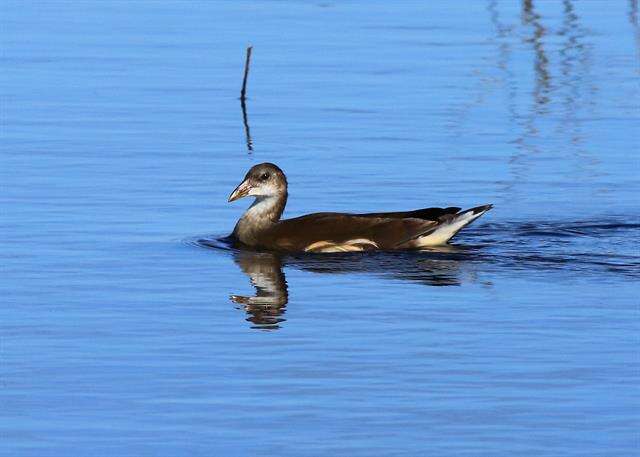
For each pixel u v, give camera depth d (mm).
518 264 17844
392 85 29406
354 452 11789
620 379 13445
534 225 19797
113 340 14664
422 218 18797
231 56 32500
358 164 23359
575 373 13617
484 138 25078
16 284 16750
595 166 23094
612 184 21984
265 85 29688
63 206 20609
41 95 28766
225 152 24328
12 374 13609
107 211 20375
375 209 20797
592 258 18125
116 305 15969
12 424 12383
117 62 31875
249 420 12445
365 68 31031
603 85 29188
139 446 11898
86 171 22781
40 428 12289
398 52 32562
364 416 12539
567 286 16797
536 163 23312
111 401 12906
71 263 17734
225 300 16234
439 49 32750
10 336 14789
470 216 18562
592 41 33531
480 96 28359
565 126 25891
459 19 36500
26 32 35062
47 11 37938
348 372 13672
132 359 14055
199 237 19250
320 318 15500
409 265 17875
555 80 29641
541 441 11992
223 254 18453
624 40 33594
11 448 11875
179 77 30500
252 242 19016
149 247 18594
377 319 15453
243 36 34531
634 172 22734
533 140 24875
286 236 18844
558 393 13086
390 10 37906
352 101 28172
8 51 32875
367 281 17109
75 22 36375
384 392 13109
